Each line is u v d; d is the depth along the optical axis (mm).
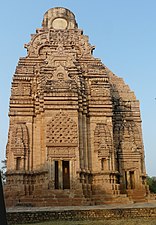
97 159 37500
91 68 42312
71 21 49625
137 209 24141
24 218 22750
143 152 42969
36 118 38594
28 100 39406
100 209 23844
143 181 41156
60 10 49750
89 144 38250
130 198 38062
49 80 38469
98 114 39531
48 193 33312
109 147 37781
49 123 36469
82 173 35469
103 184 36219
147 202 36469
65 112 37125
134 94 46062
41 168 35594
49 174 34531
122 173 40281
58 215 23328
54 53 41344
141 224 19781
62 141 35969
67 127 36531
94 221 21906
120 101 45156
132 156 41156
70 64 40500
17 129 37594
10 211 23078
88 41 46062
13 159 36375
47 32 46188
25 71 41219
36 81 40531
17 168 36250
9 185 35594
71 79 38875
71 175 34781
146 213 24094
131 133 42781
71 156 35469
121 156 41000
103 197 34938
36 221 22828
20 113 38625
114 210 23859
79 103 38188
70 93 37781
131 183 40625
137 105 45375
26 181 36000
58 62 40594
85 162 36750
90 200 33906
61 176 34844
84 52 45062
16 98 39250
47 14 50031
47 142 35719
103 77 41531
